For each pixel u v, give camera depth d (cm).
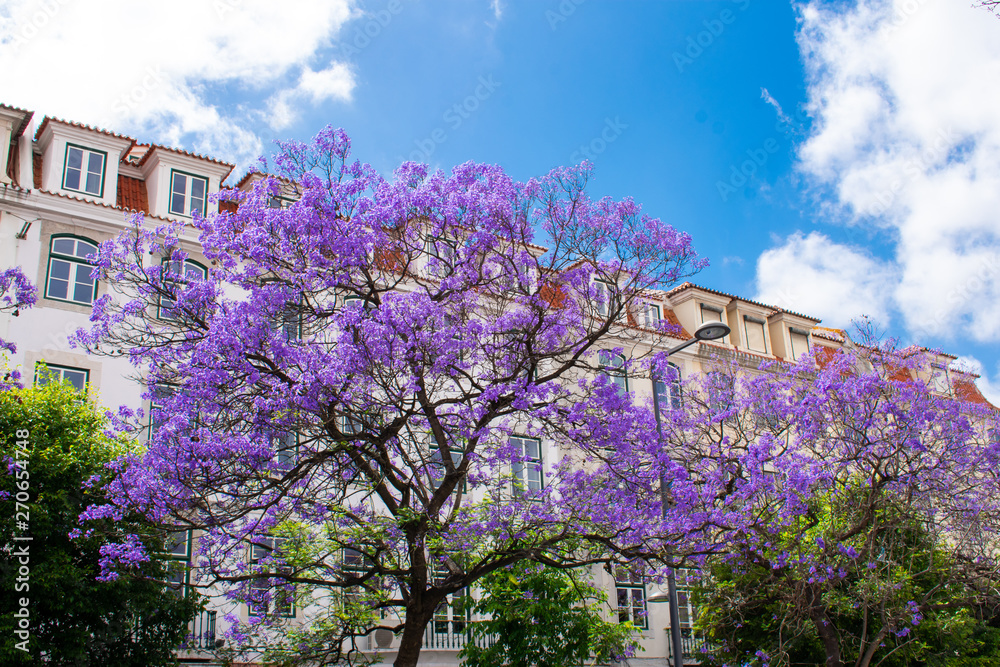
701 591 1820
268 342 1273
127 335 1380
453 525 1345
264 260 1338
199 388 1256
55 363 1823
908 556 1789
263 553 1512
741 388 2130
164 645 1448
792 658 1814
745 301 3225
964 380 2283
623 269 1467
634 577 1502
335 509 1337
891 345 2100
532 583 1606
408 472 1716
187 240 2050
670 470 1448
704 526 1512
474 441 1352
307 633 1418
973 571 1783
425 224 1463
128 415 1520
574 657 1641
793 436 2177
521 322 1364
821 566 1554
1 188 1867
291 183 1438
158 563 1385
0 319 1783
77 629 1306
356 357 1213
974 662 1864
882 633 1577
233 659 1490
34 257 1875
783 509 1667
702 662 1941
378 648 1914
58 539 1340
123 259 1341
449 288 1407
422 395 1348
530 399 1303
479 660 1631
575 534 1335
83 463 1388
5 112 1945
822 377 1898
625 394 1405
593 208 1460
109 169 2073
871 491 1670
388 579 1473
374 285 1411
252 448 1220
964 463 1816
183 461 1194
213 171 2214
